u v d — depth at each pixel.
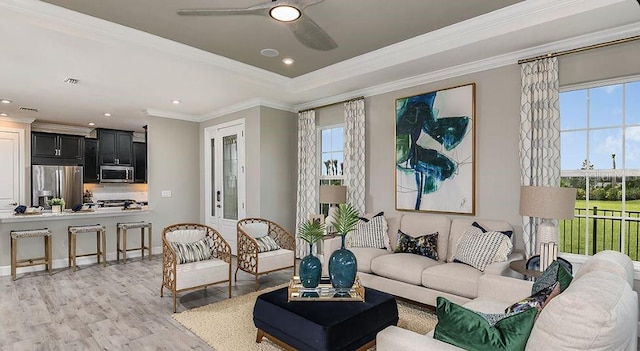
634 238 3.20
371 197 5.07
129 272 5.28
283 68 4.66
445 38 3.54
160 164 6.72
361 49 4.03
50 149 7.64
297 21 2.60
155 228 6.66
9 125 7.10
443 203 4.26
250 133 6.00
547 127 3.46
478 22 3.29
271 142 5.97
